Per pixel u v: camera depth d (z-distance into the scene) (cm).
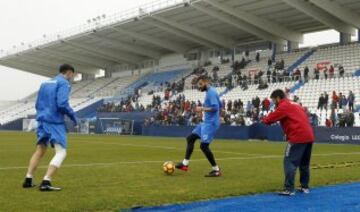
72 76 781
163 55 5819
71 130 5016
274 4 3744
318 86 3500
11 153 1620
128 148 1994
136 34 4962
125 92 5591
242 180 906
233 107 3622
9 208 610
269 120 782
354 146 2273
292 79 3788
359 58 3638
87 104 5791
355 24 3703
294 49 4459
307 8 3662
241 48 4959
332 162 1320
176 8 4031
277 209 633
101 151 1789
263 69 4319
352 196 741
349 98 2892
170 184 841
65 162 1279
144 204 653
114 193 734
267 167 1172
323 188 823
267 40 4472
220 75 4681
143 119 4366
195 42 5094
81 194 721
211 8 3972
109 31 5003
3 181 858
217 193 748
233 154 1655
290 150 758
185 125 3584
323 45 4247
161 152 1736
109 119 4506
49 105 754
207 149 966
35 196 699
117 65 6638
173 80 5216
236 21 4162
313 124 2894
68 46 5812
